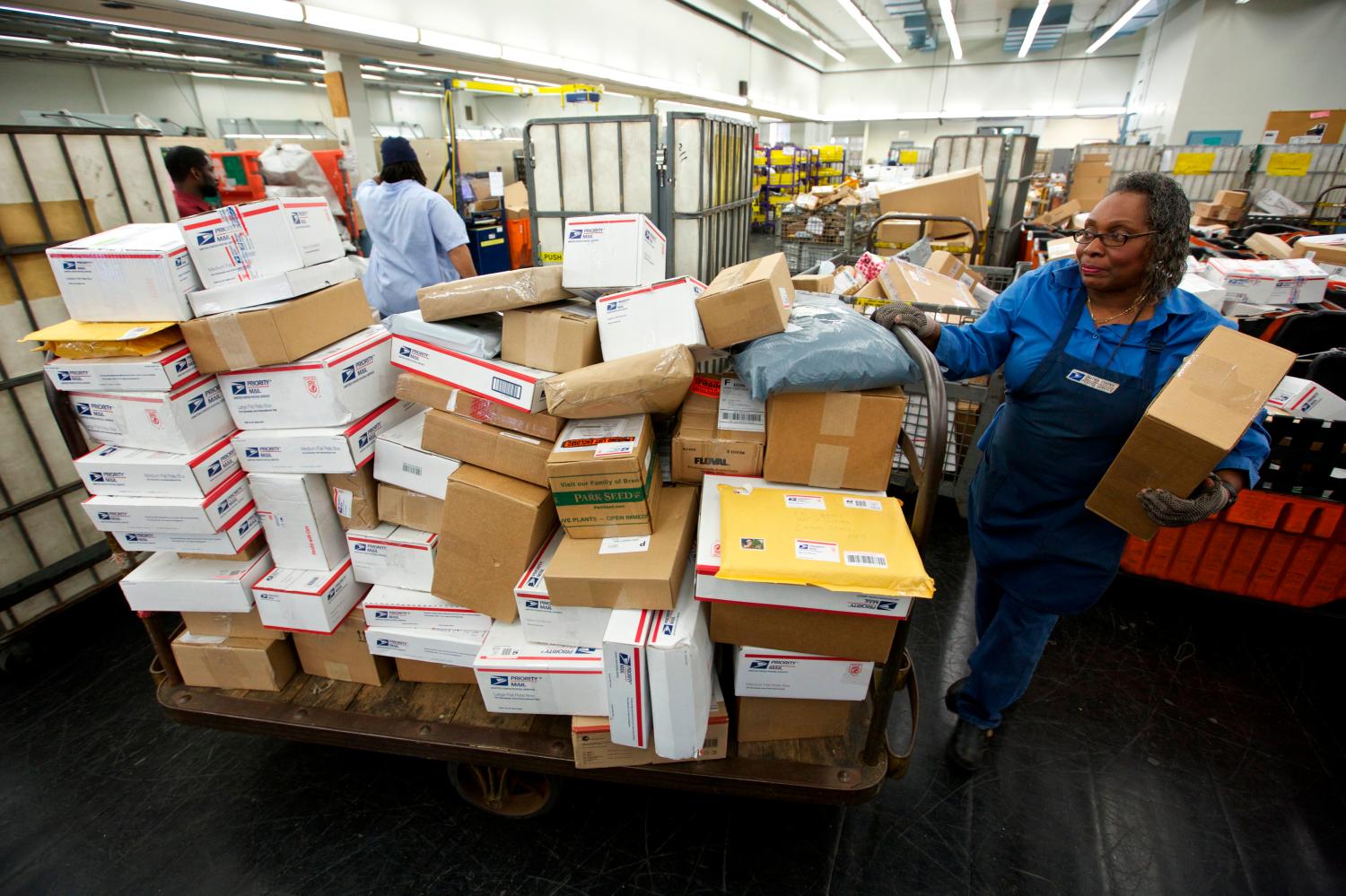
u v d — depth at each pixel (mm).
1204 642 2191
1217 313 1226
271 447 1392
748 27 13328
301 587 1429
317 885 1468
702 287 1503
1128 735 1852
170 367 1275
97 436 1374
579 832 1577
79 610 2389
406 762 1776
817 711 1305
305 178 4660
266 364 1323
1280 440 1944
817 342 1209
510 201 6723
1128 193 1157
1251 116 10102
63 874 1506
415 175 2699
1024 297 1384
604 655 1118
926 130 19484
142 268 1247
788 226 5281
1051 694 1992
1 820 1633
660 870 1491
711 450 1323
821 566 1069
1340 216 6148
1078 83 16859
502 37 6934
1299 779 1714
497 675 1283
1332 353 2041
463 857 1523
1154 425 1073
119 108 11086
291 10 4711
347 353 1387
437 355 1356
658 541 1223
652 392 1192
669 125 3363
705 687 1183
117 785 1721
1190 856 1532
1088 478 1341
